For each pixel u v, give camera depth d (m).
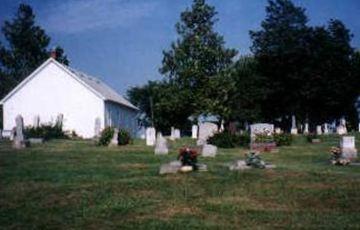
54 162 30.66
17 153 35.88
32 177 24.59
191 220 16.84
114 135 44.47
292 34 95.31
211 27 73.25
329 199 19.75
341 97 91.38
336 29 95.94
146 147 41.97
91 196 20.12
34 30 118.06
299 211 18.12
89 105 69.38
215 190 21.05
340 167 28.77
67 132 64.88
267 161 32.56
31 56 117.62
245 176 23.64
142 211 18.02
